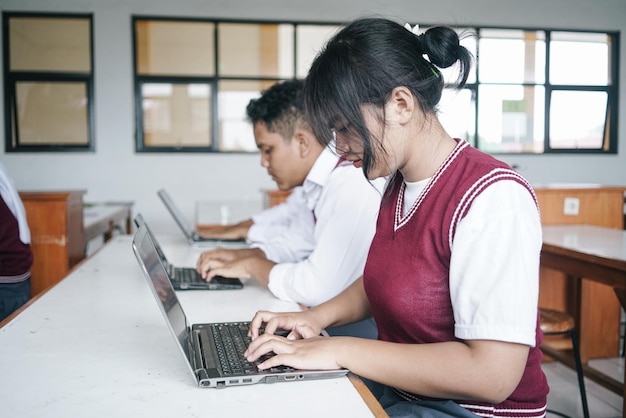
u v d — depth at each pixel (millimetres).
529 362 865
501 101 6660
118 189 6199
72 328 1095
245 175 6355
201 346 963
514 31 6664
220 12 6160
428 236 865
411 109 824
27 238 2176
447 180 864
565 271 2373
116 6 6012
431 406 901
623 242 2465
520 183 815
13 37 5961
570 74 6793
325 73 818
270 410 738
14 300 2131
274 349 881
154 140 6227
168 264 1664
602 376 2549
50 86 6051
